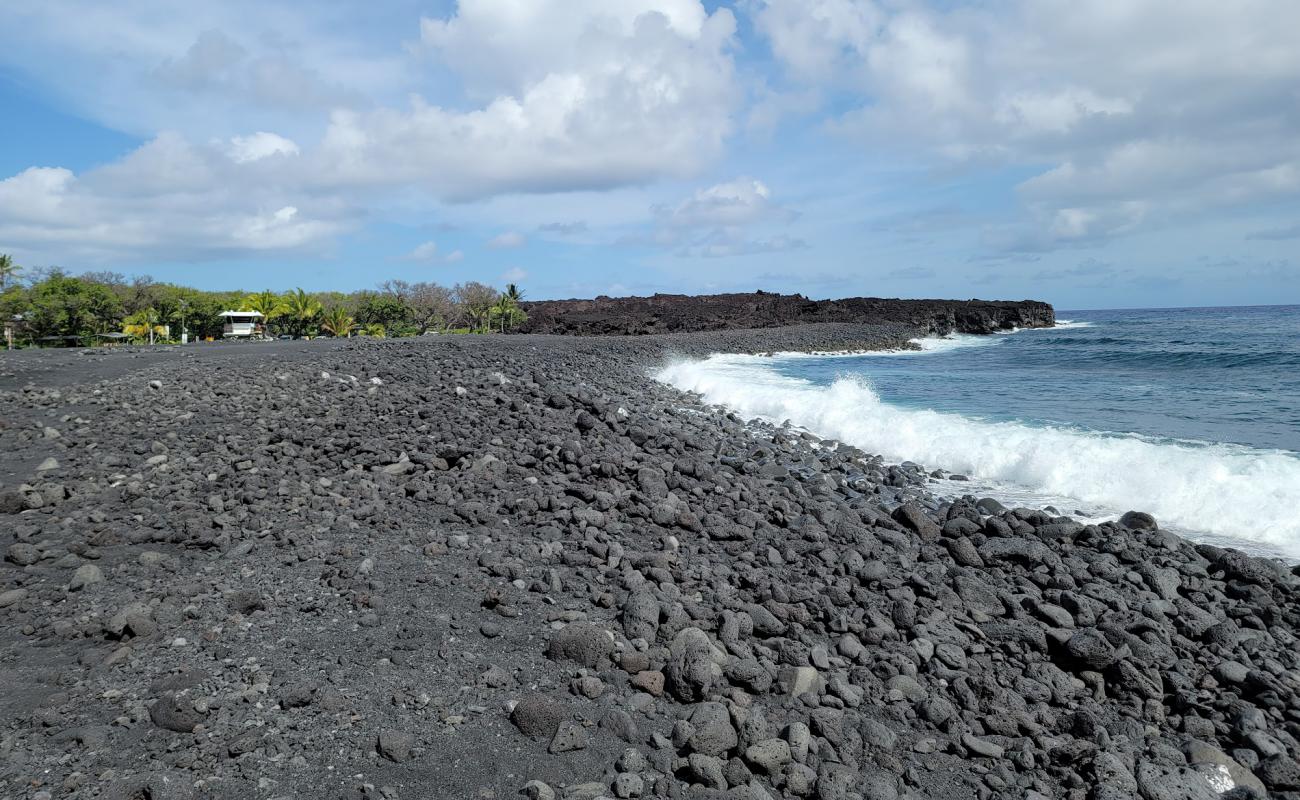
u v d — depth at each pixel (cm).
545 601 556
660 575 604
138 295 8431
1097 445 1199
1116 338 5894
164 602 528
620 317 8650
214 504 748
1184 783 374
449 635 497
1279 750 412
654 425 1373
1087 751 398
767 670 475
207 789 337
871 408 1777
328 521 712
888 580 627
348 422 1140
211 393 1358
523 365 2278
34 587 559
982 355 4731
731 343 5522
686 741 388
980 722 436
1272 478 967
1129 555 718
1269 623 591
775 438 1375
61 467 884
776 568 668
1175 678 488
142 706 399
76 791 330
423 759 370
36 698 410
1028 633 527
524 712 397
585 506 800
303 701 404
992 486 1091
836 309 9312
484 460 938
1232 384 2439
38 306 7250
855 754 399
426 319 10581
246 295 9562
